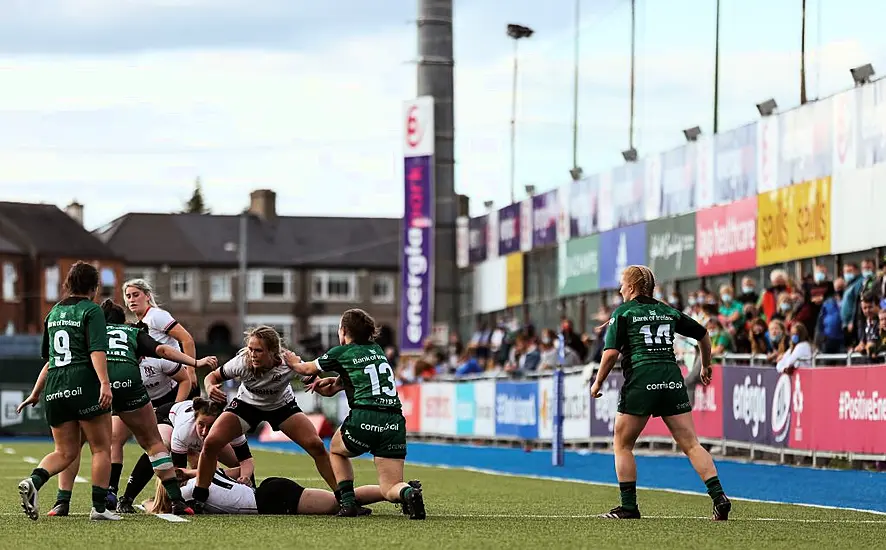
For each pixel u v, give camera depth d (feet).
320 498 75.41
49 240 545.03
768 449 124.57
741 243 153.28
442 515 77.77
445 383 203.31
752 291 144.15
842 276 136.26
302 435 76.13
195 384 82.94
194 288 569.64
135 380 72.64
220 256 572.92
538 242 209.15
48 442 228.63
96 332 69.62
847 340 122.11
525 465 140.67
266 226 586.86
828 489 97.19
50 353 70.59
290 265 577.84
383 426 73.00
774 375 123.24
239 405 75.20
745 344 136.26
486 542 60.85
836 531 67.62
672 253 168.66
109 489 77.82
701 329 74.28
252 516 74.02
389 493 72.95
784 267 146.82
